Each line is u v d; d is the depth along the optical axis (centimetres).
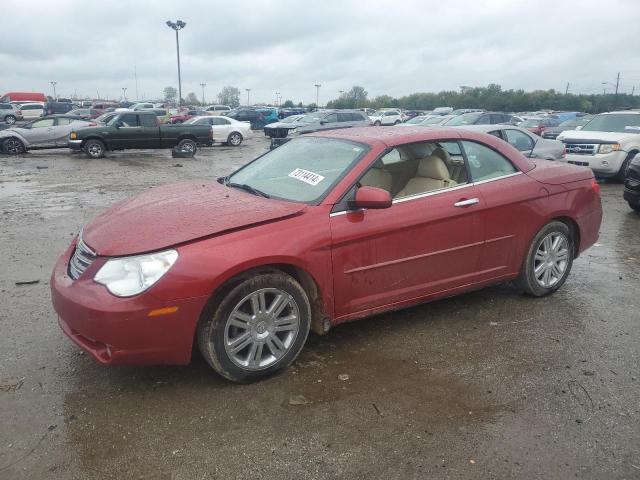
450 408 327
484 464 278
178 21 4603
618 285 553
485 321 453
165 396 335
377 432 303
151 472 269
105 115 2133
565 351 402
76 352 389
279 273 351
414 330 434
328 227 366
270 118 4147
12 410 317
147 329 313
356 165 399
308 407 325
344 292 382
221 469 272
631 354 399
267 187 423
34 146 2077
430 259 418
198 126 2123
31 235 750
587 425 311
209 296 323
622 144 1277
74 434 297
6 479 262
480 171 456
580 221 508
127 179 1398
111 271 319
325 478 267
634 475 271
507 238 461
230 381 350
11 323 438
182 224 343
